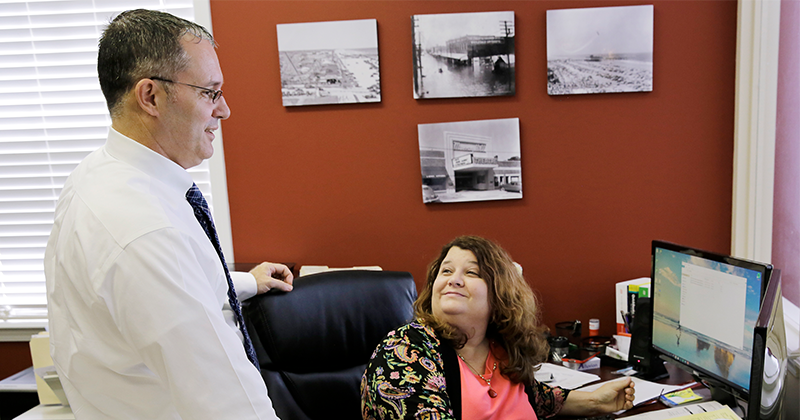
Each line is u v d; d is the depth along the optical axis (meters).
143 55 0.96
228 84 2.13
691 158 2.14
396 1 2.08
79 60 2.21
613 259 2.20
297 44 2.09
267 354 1.46
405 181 2.17
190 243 0.96
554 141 2.14
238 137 2.16
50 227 2.30
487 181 2.15
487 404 1.29
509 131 2.12
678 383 1.60
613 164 2.15
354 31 2.08
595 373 1.73
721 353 1.41
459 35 2.08
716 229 2.18
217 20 2.10
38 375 1.90
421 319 1.38
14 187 2.28
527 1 2.08
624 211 2.18
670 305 1.58
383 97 2.13
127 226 0.88
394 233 2.20
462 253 1.40
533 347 1.41
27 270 2.32
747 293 1.33
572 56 2.08
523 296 1.41
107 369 0.95
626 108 2.12
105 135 2.25
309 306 1.51
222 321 0.92
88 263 0.88
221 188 2.18
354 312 1.54
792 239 1.87
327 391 1.49
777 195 1.98
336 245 2.21
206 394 0.86
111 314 0.88
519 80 2.12
